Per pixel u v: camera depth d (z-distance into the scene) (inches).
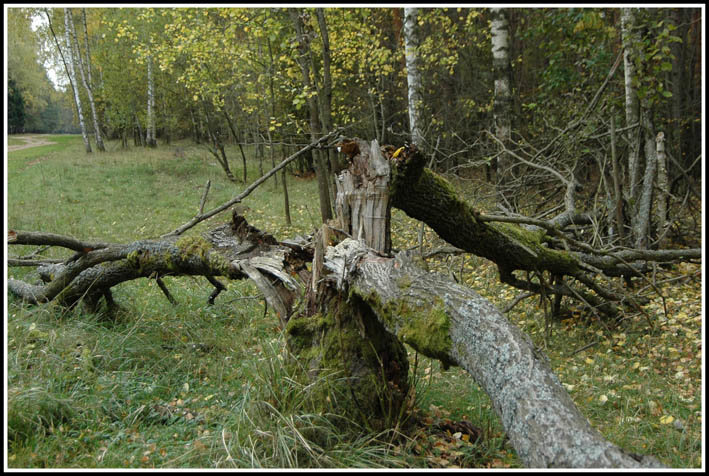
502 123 333.7
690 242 285.3
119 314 205.2
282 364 130.8
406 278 109.7
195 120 1017.5
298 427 112.9
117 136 1423.5
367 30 397.1
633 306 206.4
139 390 143.2
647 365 168.9
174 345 180.4
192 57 498.3
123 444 115.8
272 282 151.9
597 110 276.4
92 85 1079.6
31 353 150.3
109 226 423.8
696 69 463.5
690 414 136.0
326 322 127.9
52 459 108.2
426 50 432.5
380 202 136.6
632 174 246.5
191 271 178.4
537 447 73.3
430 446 115.5
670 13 394.0
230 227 174.7
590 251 180.5
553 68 336.5
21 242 174.7
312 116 352.5
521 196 286.0
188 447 112.7
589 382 157.9
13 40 1129.4
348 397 119.4
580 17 252.2
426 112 419.8
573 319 213.5
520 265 176.4
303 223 426.3
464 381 156.6
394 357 129.5
